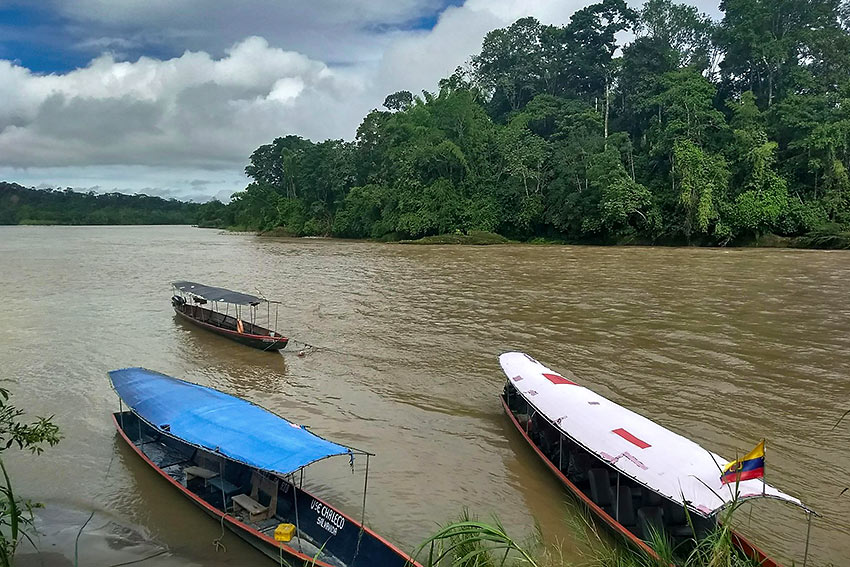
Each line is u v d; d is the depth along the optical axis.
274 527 9.74
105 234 109.19
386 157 80.25
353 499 11.24
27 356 21.06
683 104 56.12
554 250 53.50
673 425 14.29
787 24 62.44
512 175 63.88
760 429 14.02
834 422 14.28
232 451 10.29
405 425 14.73
